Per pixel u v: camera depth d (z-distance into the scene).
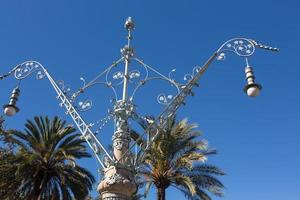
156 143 21.95
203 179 22.33
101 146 8.73
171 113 9.09
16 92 10.50
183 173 22.66
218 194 22.28
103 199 8.21
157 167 22.45
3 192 25.33
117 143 8.77
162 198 22.23
